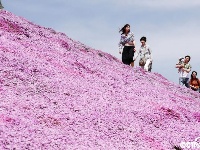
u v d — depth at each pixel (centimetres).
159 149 1441
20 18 2944
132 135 1498
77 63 2297
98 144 1287
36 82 1684
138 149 1362
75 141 1244
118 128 1526
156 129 1667
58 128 1316
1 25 2397
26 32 2495
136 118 1711
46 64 1973
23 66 1794
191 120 1964
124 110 1753
